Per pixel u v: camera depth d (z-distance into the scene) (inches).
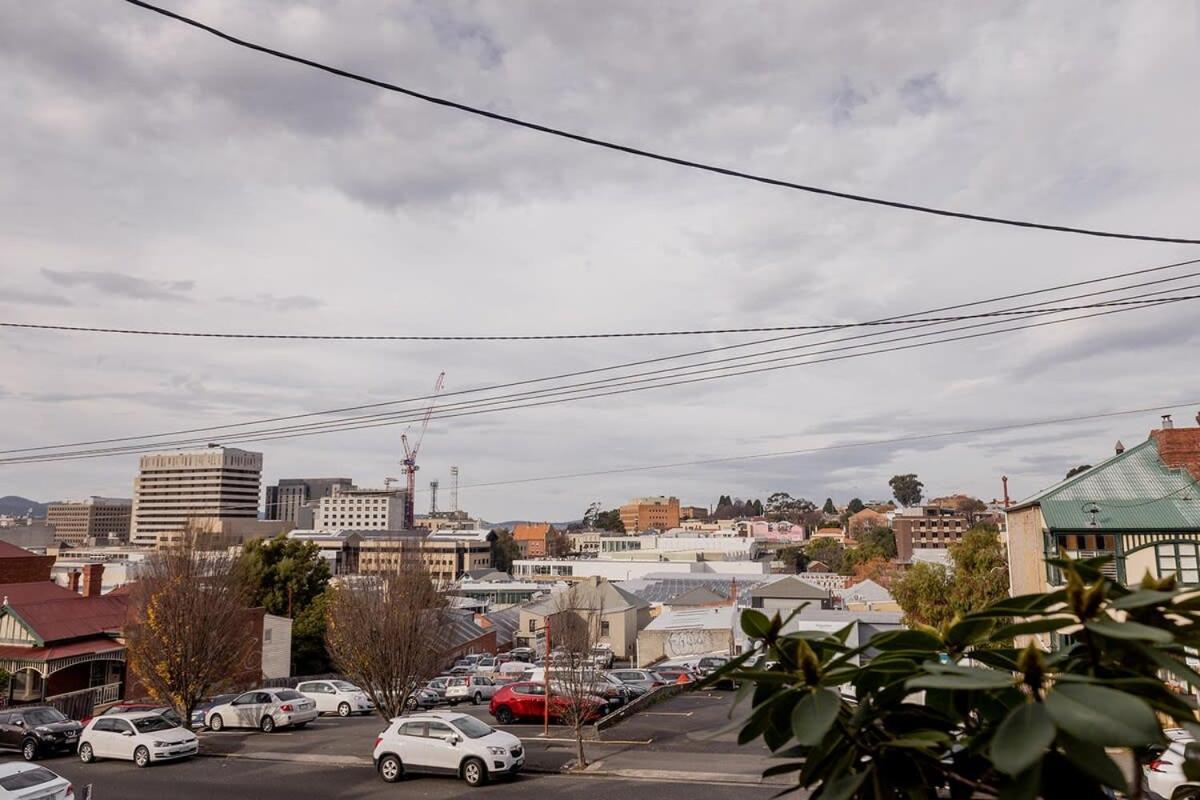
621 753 945.5
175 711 1270.9
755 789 759.1
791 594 2399.1
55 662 1449.3
